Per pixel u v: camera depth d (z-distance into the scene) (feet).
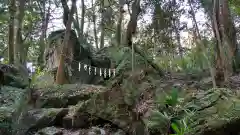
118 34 21.56
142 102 9.27
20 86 13.61
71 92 14.11
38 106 11.87
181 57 16.35
